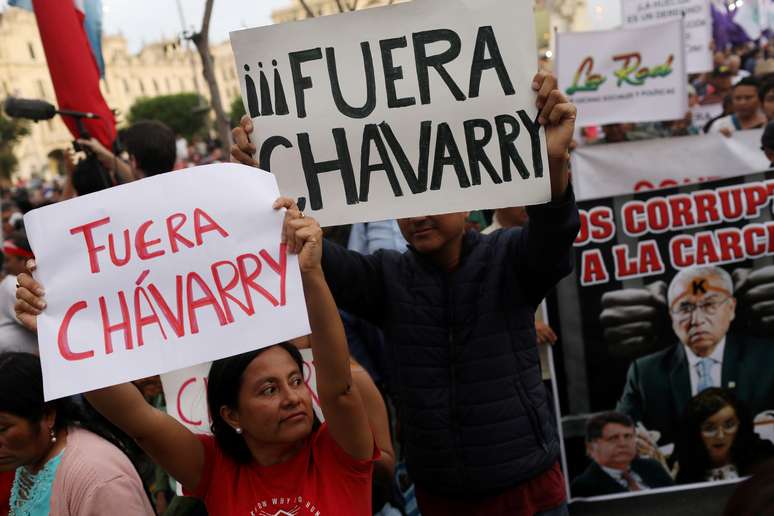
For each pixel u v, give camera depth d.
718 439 3.72
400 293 2.42
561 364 3.77
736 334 3.70
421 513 2.51
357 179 2.04
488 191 2.02
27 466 2.05
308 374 2.50
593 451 3.78
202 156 18.14
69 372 1.66
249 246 1.69
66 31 4.31
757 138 3.99
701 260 3.70
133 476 1.96
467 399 2.33
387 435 2.35
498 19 1.98
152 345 1.67
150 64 72.19
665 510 3.69
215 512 1.88
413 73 2.01
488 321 2.34
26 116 4.01
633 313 3.73
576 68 4.93
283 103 2.04
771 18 7.75
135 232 1.71
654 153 4.08
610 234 3.72
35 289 1.69
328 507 1.81
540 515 2.39
